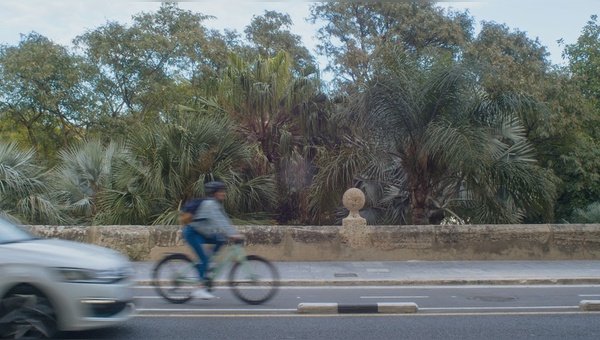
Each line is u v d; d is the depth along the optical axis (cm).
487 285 1144
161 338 696
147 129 1683
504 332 735
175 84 3066
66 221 1627
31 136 2961
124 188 1578
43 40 2909
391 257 1393
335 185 1644
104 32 2981
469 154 1432
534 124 2156
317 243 1391
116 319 659
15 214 1539
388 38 2978
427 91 1540
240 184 1648
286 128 1928
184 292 905
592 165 2180
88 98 2861
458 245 1400
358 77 1883
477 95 1589
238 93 1870
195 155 1606
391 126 1575
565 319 811
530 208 1592
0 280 630
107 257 696
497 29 3055
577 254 1409
